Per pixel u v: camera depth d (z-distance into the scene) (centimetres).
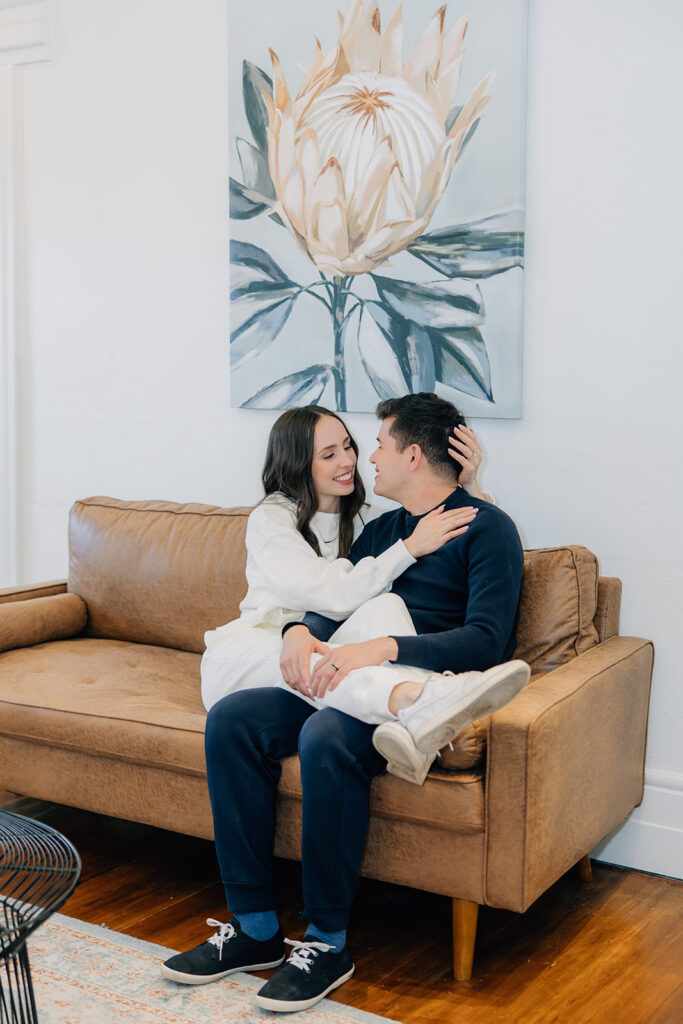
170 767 214
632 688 227
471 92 254
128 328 326
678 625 241
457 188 258
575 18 243
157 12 310
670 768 244
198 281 311
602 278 244
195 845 257
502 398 257
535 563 228
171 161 312
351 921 219
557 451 254
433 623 211
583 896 232
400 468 219
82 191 330
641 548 245
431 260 264
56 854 156
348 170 275
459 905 193
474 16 252
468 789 185
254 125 290
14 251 343
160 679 249
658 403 240
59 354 341
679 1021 181
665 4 232
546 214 251
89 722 225
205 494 317
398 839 195
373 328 276
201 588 272
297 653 200
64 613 286
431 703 180
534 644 224
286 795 200
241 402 302
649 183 237
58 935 209
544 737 184
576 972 198
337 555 236
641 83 236
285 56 283
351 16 272
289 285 289
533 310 254
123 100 319
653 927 217
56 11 329
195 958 192
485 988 192
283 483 232
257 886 196
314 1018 181
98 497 310
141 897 227
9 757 242
